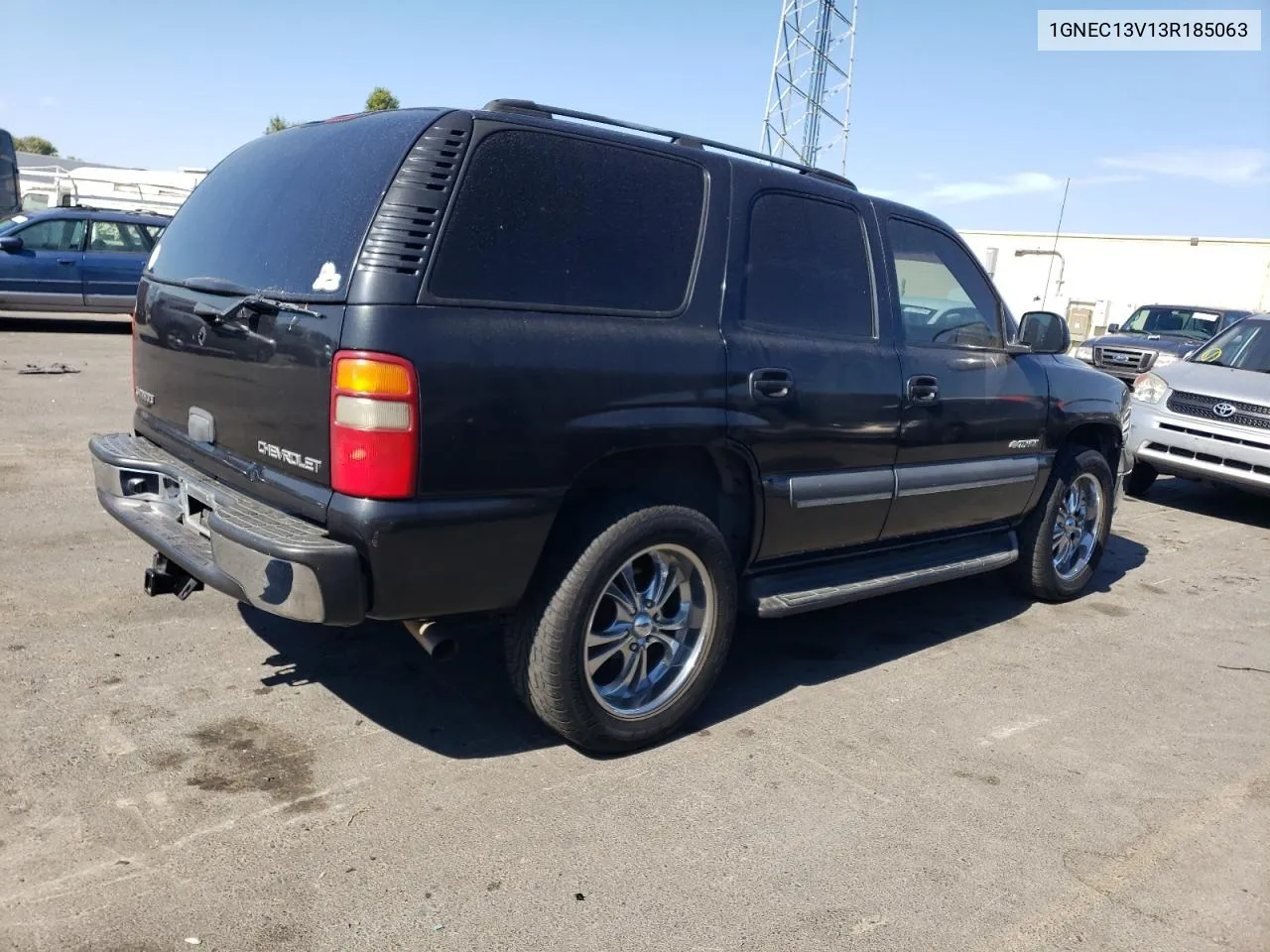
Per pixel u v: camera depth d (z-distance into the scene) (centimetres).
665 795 330
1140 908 288
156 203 2606
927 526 464
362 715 367
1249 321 916
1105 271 3375
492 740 358
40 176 3272
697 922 267
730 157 381
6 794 298
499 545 304
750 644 479
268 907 259
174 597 461
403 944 250
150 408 396
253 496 321
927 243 465
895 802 337
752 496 379
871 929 270
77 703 356
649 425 332
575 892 276
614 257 333
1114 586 620
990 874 300
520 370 300
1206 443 812
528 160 316
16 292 1419
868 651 479
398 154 297
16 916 248
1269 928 282
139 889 262
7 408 862
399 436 281
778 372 373
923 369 440
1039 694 439
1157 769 375
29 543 518
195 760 327
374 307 280
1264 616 575
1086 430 581
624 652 354
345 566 282
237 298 323
